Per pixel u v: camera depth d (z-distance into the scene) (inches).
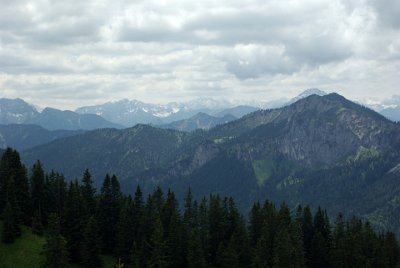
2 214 4690.0
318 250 5290.4
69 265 4431.6
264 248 4849.9
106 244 5118.1
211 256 5157.5
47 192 5231.3
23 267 4269.2
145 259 4598.9
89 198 5383.9
